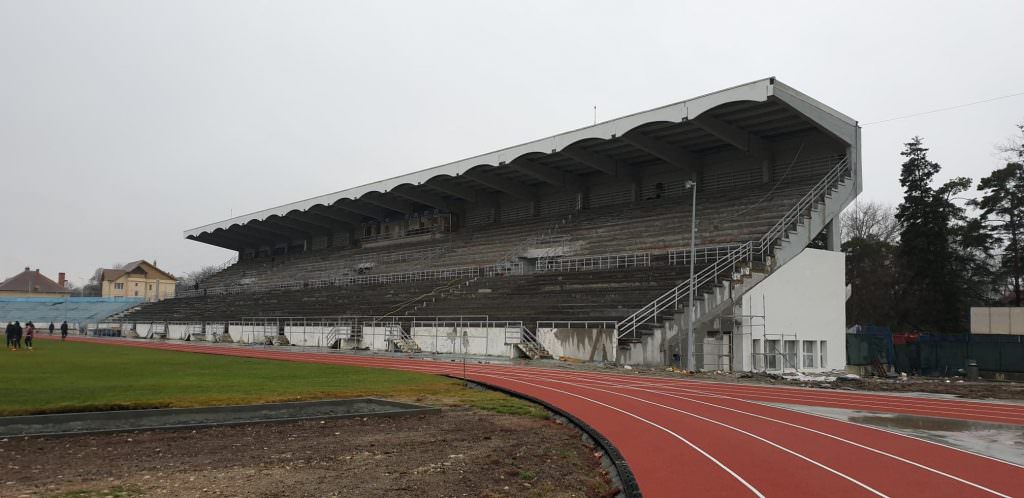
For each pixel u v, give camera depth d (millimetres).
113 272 139625
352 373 28281
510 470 10445
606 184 60719
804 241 41875
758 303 38531
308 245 94500
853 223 85562
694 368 34062
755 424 16141
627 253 48625
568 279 46219
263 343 59562
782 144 49094
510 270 55906
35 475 9672
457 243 68250
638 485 9766
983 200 56719
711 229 45969
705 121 44312
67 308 106875
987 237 56656
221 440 12883
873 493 9617
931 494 9609
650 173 57406
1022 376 37281
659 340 34656
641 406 19141
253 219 85312
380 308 55219
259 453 11578
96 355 38750
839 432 15133
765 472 10852
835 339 43812
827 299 43594
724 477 10469
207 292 96000
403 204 76312
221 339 65438
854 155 45531
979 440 14297
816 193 43625
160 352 43812
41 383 21781
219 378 24688
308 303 66062
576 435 14242
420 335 46031
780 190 46656
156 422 14953
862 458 12109
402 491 9031
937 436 14797
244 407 16797
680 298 36469
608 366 33531
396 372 29219
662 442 13430
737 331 37094
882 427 16078
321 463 10789
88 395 18578
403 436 13625
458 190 68188
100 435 13227
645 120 44531
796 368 40594
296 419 15375
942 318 57656
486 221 71000
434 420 16094
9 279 147750
